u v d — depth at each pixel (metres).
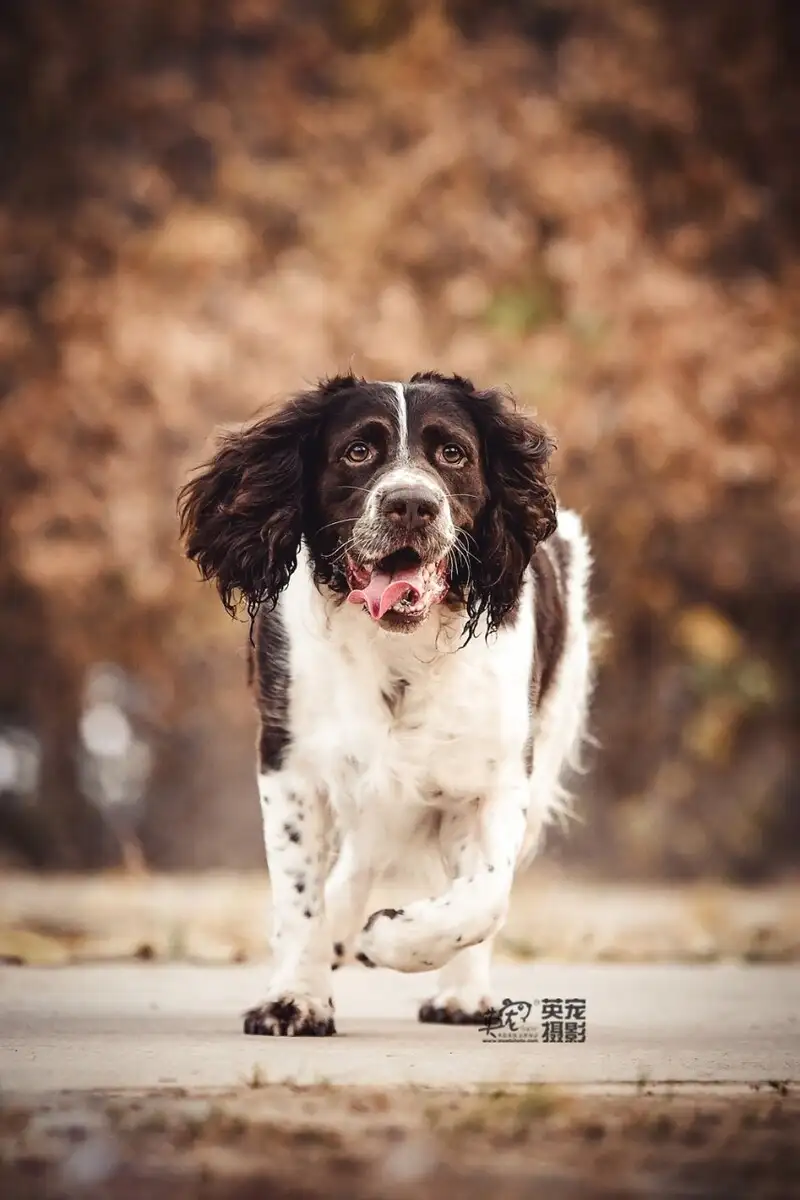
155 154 23.55
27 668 21.31
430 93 22.66
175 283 21.62
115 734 21.55
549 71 24.38
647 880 21.06
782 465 21.47
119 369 21.06
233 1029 6.10
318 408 6.28
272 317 21.00
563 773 7.56
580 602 7.62
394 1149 3.82
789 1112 4.29
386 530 5.77
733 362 21.53
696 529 21.41
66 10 23.66
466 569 6.12
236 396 20.81
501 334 21.08
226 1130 3.96
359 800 6.20
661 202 23.56
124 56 23.89
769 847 21.59
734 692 20.91
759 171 24.23
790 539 21.61
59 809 21.31
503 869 5.96
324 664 6.11
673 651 21.39
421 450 6.10
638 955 9.73
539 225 22.38
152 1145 3.85
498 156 22.28
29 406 21.19
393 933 5.71
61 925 11.15
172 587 20.39
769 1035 6.06
